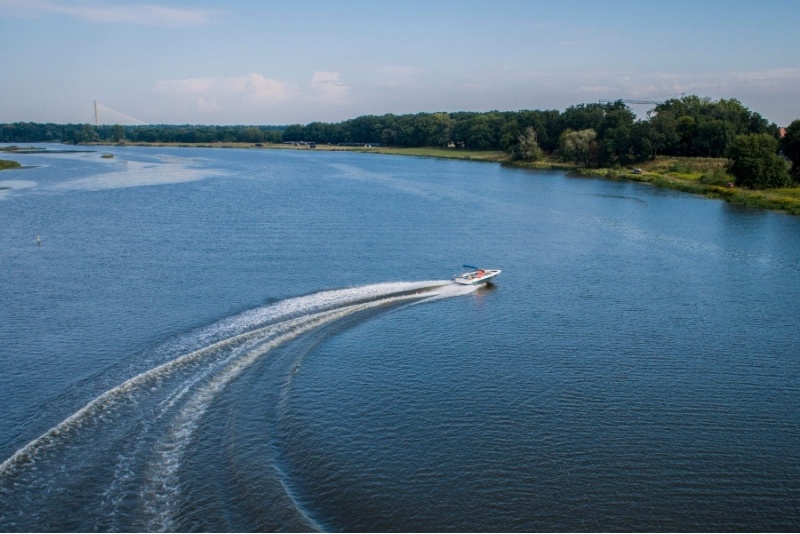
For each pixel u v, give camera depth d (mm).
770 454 37125
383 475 34188
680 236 98500
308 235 93875
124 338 50094
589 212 121625
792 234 100562
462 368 47375
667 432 39156
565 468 35219
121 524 29469
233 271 71438
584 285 69750
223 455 34719
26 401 39938
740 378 46719
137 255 79062
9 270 70938
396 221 107875
